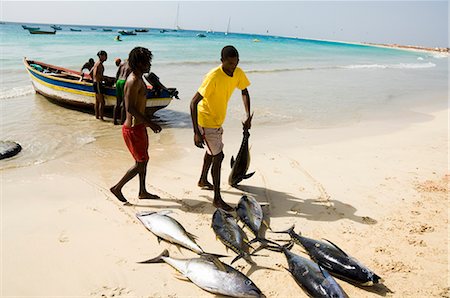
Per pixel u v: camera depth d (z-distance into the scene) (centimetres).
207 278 339
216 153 476
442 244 416
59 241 400
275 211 492
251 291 321
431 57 6462
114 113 906
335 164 674
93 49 2969
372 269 370
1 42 3412
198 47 4019
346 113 1142
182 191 542
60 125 885
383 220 470
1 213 454
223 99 461
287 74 2108
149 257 383
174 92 955
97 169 617
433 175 627
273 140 824
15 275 344
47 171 598
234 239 403
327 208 502
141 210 479
